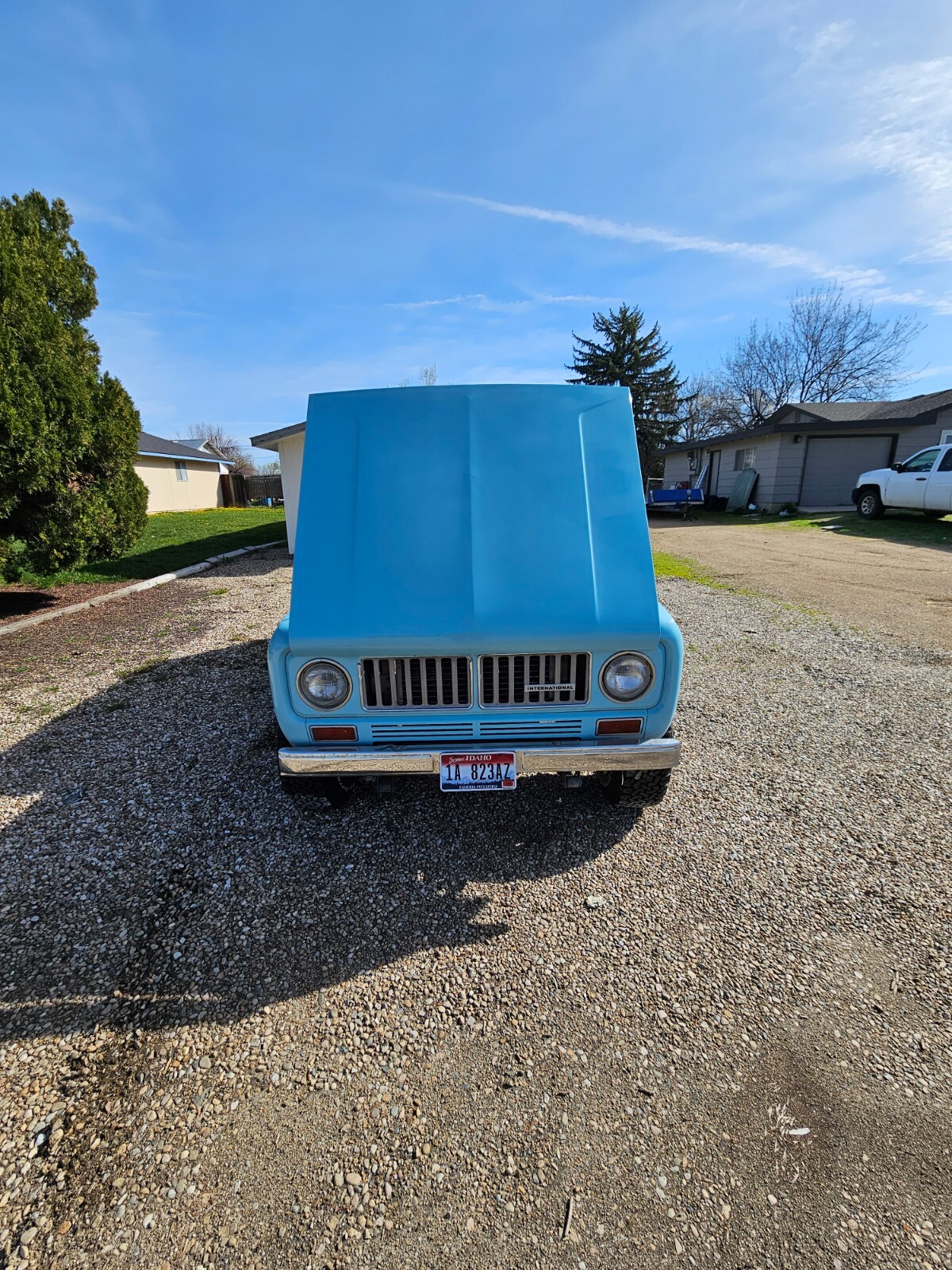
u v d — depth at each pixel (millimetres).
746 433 20156
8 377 5922
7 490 6156
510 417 2986
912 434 18141
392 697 2545
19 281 6406
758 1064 1891
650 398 35281
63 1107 1792
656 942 2363
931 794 3305
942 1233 1472
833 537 13242
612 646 2488
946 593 7934
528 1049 1955
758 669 5262
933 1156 1632
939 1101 1772
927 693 4688
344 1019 2068
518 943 2373
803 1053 1926
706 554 11539
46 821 3182
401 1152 1669
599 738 2590
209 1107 1792
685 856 2842
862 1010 2068
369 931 2443
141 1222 1521
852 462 18609
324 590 2576
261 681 5125
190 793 3426
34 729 4258
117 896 2641
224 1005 2127
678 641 2516
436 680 2523
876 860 2799
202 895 2646
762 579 9133
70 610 7625
